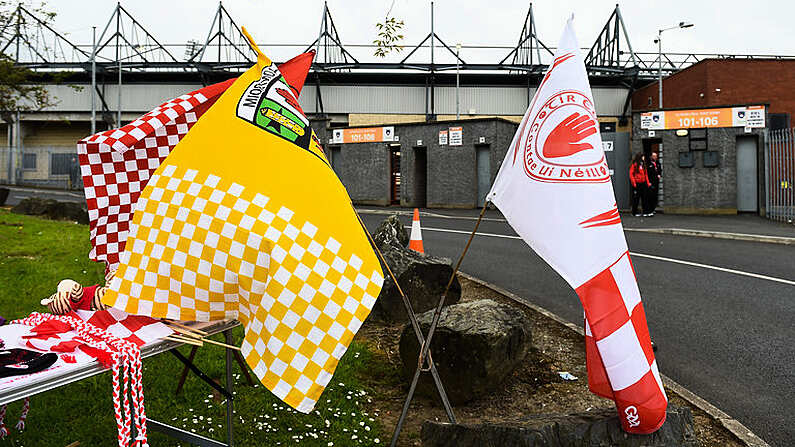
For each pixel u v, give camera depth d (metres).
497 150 25.77
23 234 11.66
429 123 26.91
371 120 40.25
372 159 28.36
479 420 3.99
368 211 24.67
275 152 2.72
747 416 4.12
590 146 2.95
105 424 3.64
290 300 2.55
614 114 39.47
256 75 2.87
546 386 4.60
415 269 6.33
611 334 2.81
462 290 8.19
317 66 38.38
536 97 3.06
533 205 2.91
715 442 3.68
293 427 3.72
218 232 2.57
